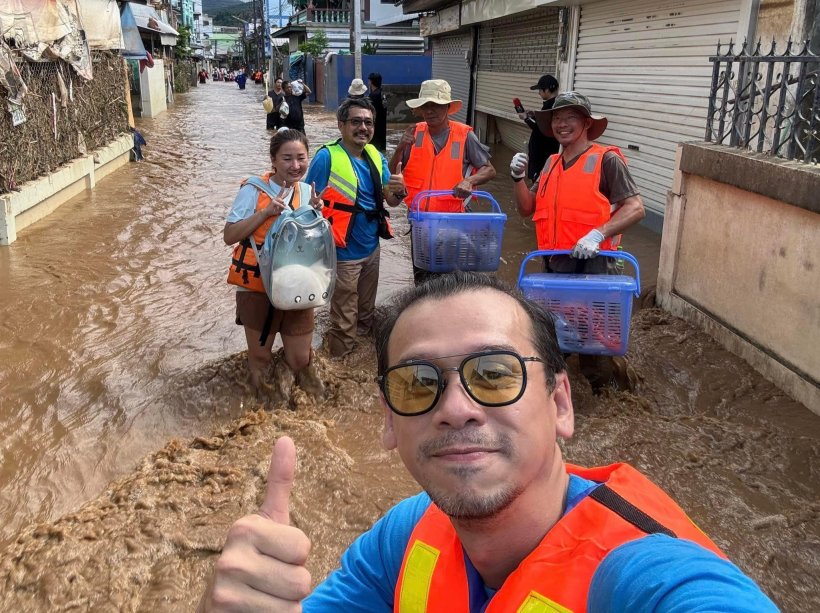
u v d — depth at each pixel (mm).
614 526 1238
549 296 4188
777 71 6145
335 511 3525
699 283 5746
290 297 4391
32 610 2936
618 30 9781
